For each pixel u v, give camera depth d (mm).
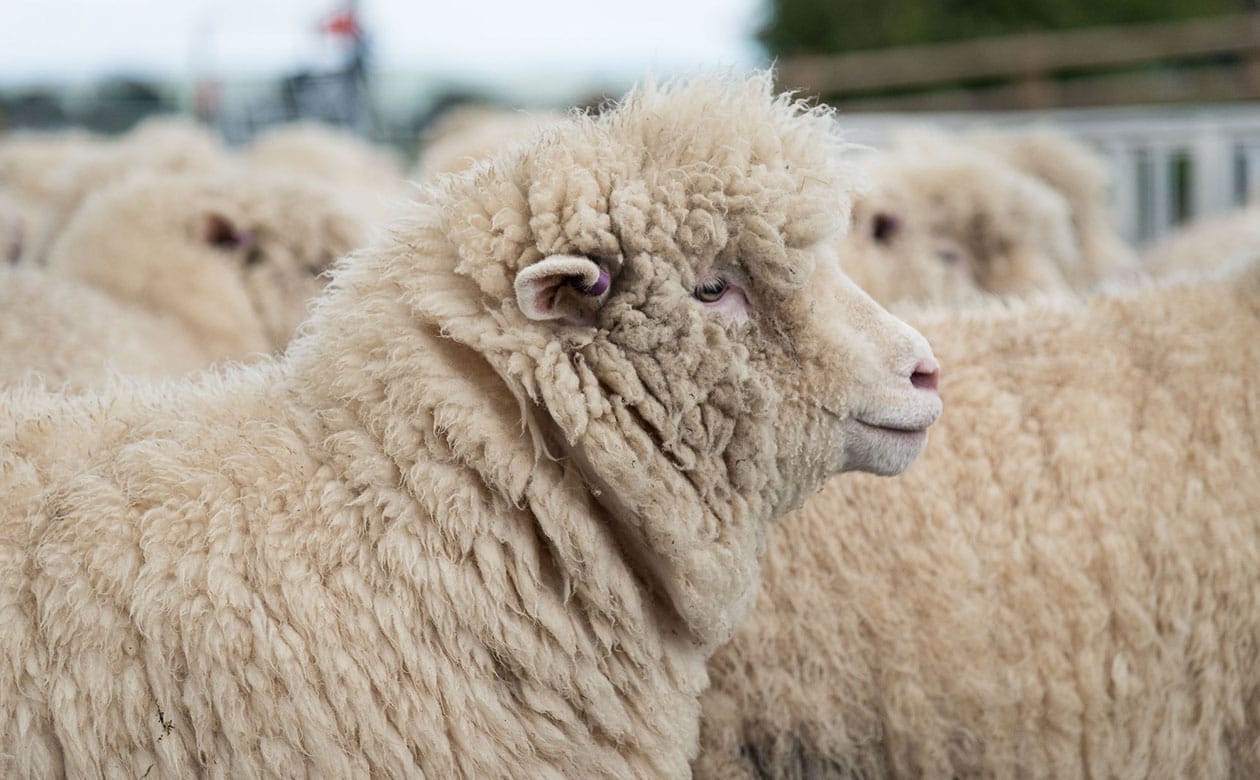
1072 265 6402
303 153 9211
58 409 2795
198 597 2355
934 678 3312
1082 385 3508
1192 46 16328
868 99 17531
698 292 2559
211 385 2887
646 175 2512
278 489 2471
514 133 3611
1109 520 3350
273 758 2350
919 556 3340
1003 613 3314
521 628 2518
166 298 5305
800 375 2605
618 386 2482
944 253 6004
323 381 2619
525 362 2451
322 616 2395
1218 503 3361
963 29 17219
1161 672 3344
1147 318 3631
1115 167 9188
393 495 2477
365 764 2396
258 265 5562
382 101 19531
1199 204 8734
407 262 2580
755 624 3311
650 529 2566
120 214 5422
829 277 2672
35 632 2355
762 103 2695
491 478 2480
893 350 2666
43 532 2439
